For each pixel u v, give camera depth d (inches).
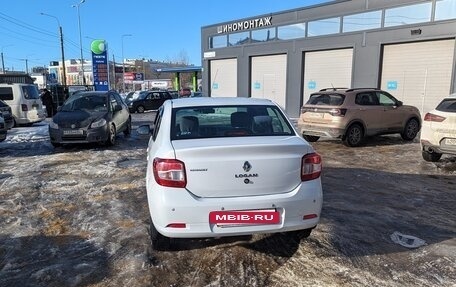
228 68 925.2
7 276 141.7
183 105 173.3
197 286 134.1
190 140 147.6
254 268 145.7
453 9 519.8
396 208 213.2
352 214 201.9
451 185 262.2
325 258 152.3
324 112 412.8
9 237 177.0
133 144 457.7
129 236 175.3
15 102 658.2
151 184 141.4
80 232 181.8
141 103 1095.0
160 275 141.2
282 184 138.1
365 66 631.2
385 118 433.7
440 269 144.3
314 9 703.7
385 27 596.4
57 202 228.2
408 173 296.0
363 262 149.3
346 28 655.1
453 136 295.4
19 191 251.8
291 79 762.8
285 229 137.9
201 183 133.6
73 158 367.9
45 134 563.2
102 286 134.6
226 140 144.9
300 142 144.5
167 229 134.3
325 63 702.5
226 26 904.3
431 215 202.2
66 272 144.1
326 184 263.3
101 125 417.1
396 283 134.3
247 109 170.7
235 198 134.9
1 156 390.3
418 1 554.3
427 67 557.6
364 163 333.1
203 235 134.1
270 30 797.2
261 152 135.7
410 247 162.6
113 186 261.9
